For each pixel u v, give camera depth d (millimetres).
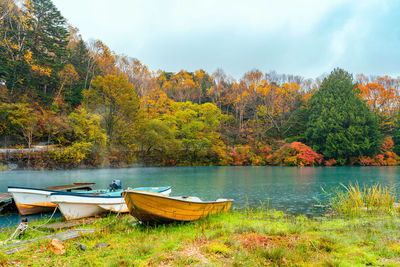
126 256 6258
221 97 86250
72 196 11312
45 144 47906
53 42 59812
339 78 65938
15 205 14352
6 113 40750
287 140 67000
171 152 57312
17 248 6902
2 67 48406
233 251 6363
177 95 88500
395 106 76812
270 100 78375
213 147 61469
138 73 77812
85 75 65625
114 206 12555
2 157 38188
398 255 6047
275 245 6707
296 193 21109
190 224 10242
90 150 44312
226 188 24141
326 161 59219
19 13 57281
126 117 52812
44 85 55531
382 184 26406
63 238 7824
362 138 58531
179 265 5566
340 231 8914
